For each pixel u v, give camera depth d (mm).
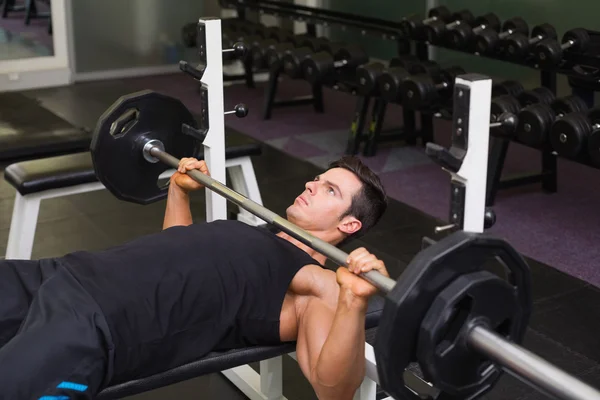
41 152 4020
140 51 6219
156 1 6160
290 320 1700
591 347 2461
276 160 4277
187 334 1644
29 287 1714
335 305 1653
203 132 2166
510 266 1296
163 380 1661
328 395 1535
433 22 4230
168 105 2203
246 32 5367
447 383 1276
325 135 4789
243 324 1690
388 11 6047
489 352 1234
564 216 3529
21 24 5891
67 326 1504
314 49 4785
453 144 1409
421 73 4039
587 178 4047
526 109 3365
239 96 5695
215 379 2355
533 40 3783
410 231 3344
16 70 5836
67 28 5930
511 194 3807
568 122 3189
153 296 1607
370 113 5316
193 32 5570
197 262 1665
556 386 1147
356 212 1875
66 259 1699
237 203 1848
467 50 4125
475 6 5422
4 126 4289
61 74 5969
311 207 1872
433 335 1223
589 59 3535
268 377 2148
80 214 3514
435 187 3889
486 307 1271
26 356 1453
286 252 1732
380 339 1219
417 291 1196
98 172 2178
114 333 1556
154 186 2311
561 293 2805
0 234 3299
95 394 1552
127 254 1674
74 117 5082
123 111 2127
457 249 1204
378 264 1420
